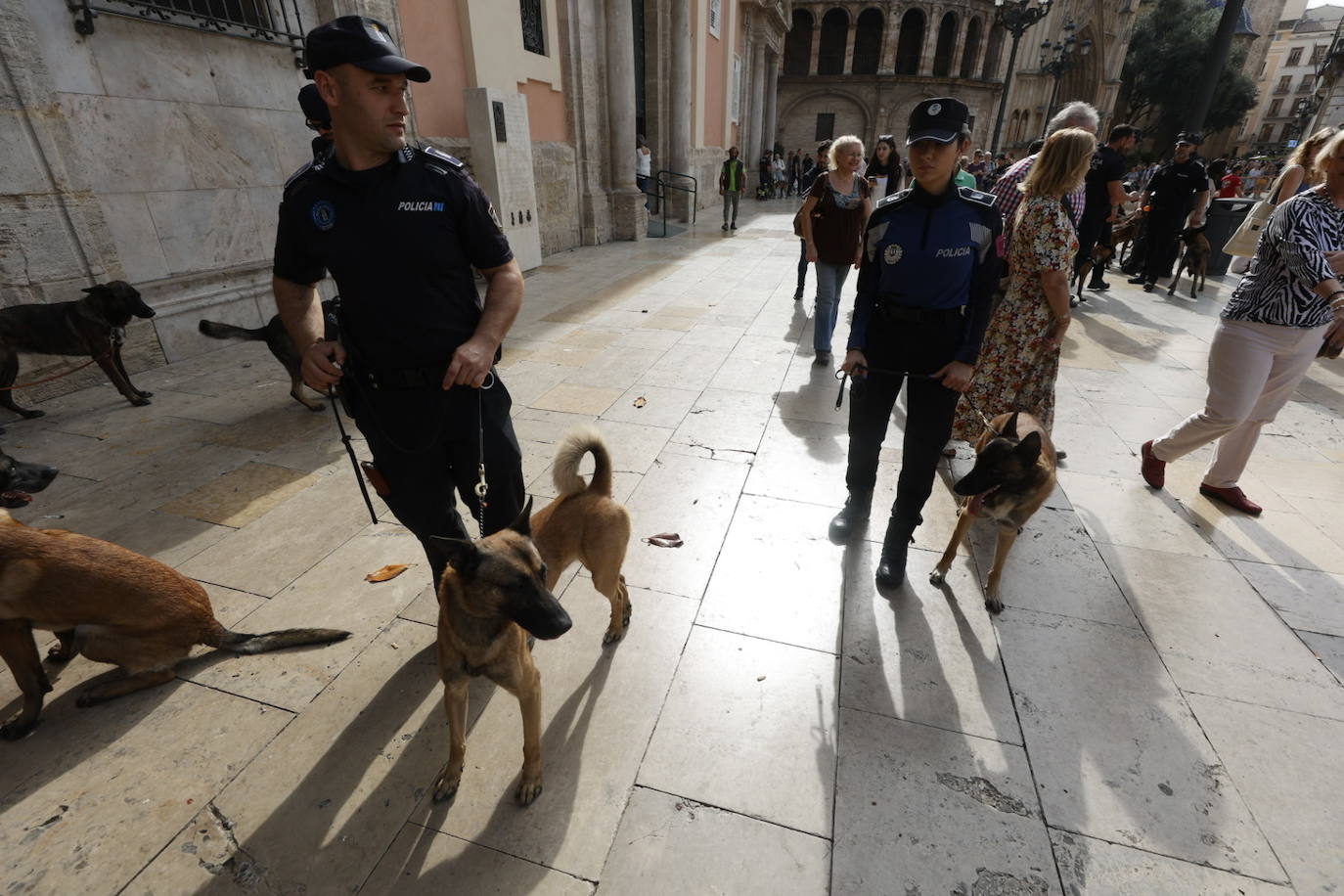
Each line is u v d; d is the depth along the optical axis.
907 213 2.69
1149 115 46.69
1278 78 77.50
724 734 2.31
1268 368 3.26
